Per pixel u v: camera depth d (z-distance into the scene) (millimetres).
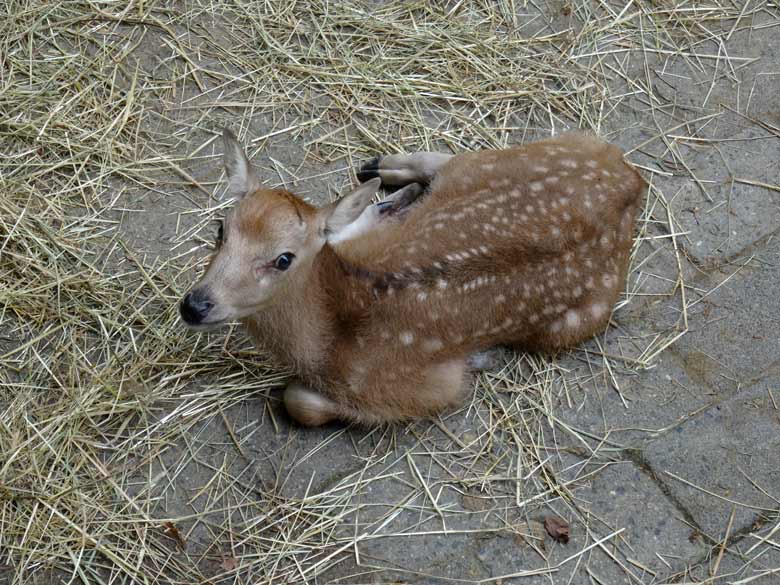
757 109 2691
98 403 2340
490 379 2402
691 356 2430
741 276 2504
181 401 2359
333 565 2250
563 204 2375
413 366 2336
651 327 2459
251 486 2305
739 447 2348
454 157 2488
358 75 2693
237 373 2385
